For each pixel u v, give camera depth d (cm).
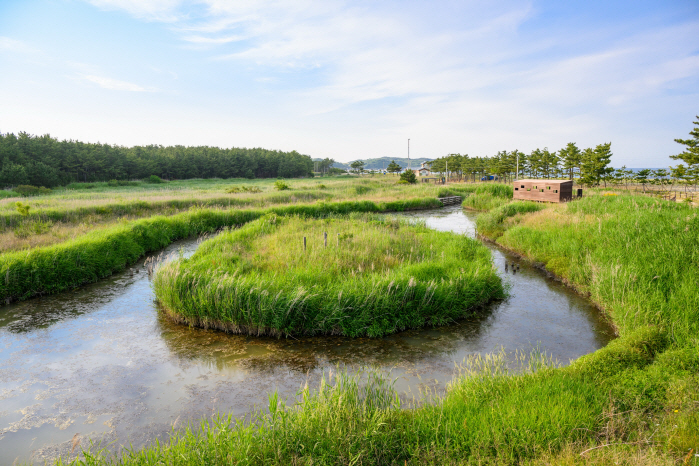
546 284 1141
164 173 9531
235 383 629
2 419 536
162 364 694
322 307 819
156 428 515
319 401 471
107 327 859
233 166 11600
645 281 834
